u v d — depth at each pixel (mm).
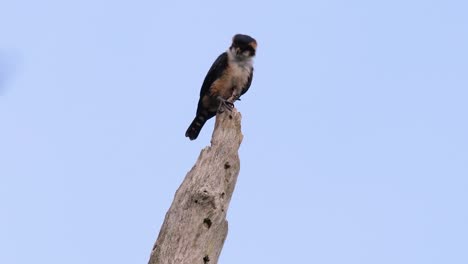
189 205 12000
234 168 12711
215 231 11969
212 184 12234
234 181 12695
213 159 12570
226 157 12672
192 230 11812
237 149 12914
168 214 12141
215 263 11977
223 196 12312
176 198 12219
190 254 11680
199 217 11898
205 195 11984
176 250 11695
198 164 12539
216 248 11992
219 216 12023
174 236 11812
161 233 12008
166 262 11641
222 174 12477
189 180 12336
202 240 11812
